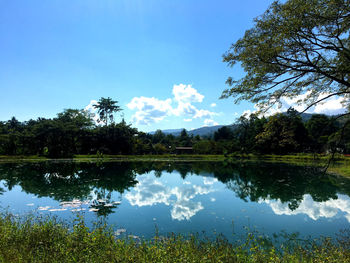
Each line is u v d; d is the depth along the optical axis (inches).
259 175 904.3
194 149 2753.4
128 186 651.5
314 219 365.4
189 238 267.4
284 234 297.4
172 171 1050.1
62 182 689.6
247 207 434.6
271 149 2032.5
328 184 693.9
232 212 399.2
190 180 785.6
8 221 260.1
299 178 813.9
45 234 220.1
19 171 926.4
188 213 390.9
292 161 1636.3
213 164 1440.7
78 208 408.2
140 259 163.6
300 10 204.2
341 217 377.1
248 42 242.7
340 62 236.2
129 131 2319.1
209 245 219.8
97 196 516.7
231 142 2394.2
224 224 335.0
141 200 486.3
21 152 1859.0
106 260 164.7
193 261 162.6
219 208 425.7
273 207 437.4
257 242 257.4
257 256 182.7
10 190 570.6
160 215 376.8
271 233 301.3
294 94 262.7
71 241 195.5
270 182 737.0
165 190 605.6
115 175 861.2
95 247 186.7
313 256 195.0
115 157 1955.0
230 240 269.6
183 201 482.0
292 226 330.6
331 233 303.7
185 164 1450.5
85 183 679.1
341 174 880.9
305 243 263.1
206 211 404.5
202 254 185.3
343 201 493.0
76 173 887.1
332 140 289.9
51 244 200.5
